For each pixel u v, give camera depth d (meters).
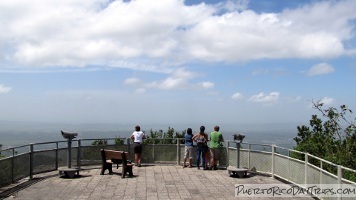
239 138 13.85
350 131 13.38
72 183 12.22
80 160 15.02
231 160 15.13
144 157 16.47
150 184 12.16
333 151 13.11
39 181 12.42
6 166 11.40
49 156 13.78
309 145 13.27
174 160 16.52
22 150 12.68
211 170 15.05
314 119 14.50
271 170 13.45
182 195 10.60
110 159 13.97
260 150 13.91
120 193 10.82
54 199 10.06
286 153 12.35
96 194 10.67
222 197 10.34
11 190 11.01
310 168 10.37
